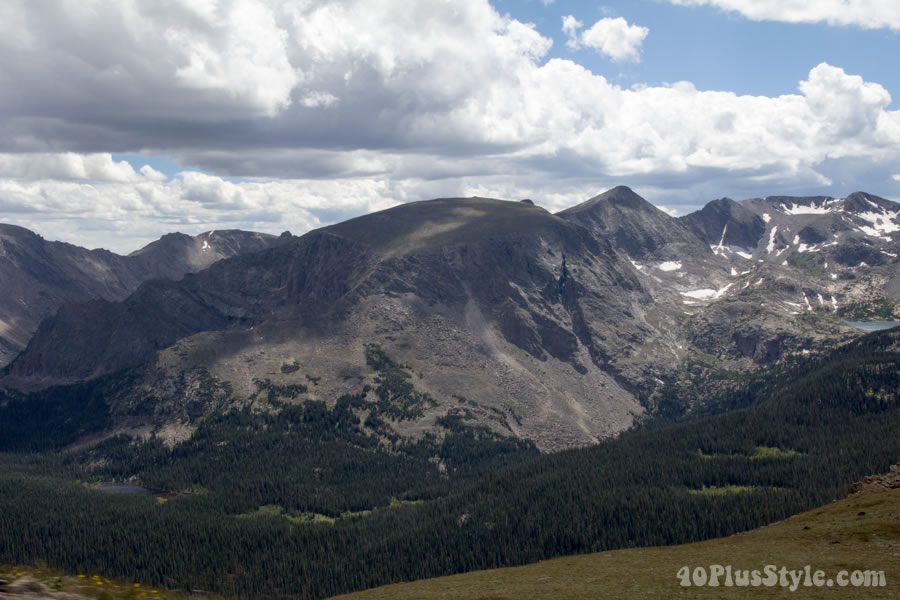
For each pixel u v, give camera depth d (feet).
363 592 326.03
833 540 325.21
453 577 341.00
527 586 292.40
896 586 247.29
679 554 335.06
